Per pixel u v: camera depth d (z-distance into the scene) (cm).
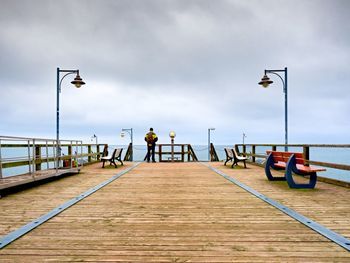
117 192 561
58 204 449
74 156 898
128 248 266
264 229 323
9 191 566
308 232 313
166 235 302
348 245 271
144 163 1370
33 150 642
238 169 1023
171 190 583
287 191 563
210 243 279
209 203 460
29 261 238
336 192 553
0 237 294
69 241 284
